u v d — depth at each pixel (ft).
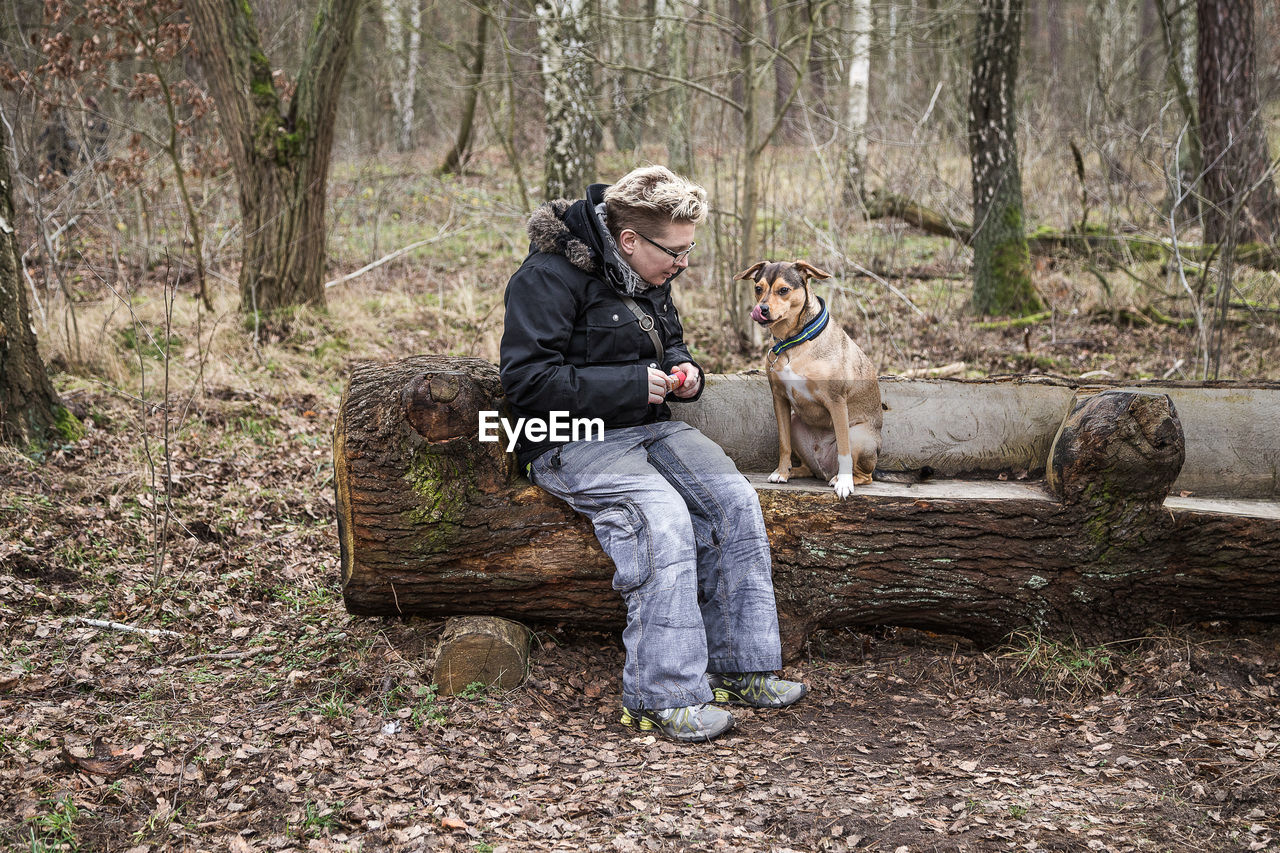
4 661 10.65
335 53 24.38
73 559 13.21
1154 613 11.42
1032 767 9.18
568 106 30.48
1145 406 10.44
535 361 9.97
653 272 10.26
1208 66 30.81
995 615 11.33
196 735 9.36
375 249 33.53
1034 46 78.64
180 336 22.65
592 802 8.48
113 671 10.69
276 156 24.26
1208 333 23.11
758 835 8.00
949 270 31.89
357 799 8.40
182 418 17.13
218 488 16.44
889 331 25.18
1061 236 32.42
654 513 9.81
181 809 8.22
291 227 24.75
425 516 10.44
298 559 14.28
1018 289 28.63
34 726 9.27
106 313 22.63
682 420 12.64
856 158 36.78
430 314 27.20
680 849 7.77
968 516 10.86
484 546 10.64
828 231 29.66
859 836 7.86
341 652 11.30
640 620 9.85
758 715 10.38
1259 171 29.91
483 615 11.18
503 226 38.09
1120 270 30.09
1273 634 11.66
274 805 8.32
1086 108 35.86
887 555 10.96
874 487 11.45
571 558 10.73
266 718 9.78
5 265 16.11
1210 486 12.45
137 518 14.73
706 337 26.17
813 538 10.96
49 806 8.09
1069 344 25.55
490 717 9.98
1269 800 8.29
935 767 9.15
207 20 23.52
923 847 7.70
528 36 38.81
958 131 34.30
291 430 19.45
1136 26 67.46
